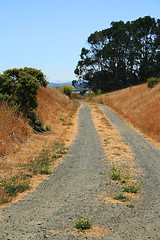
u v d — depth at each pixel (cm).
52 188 827
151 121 2089
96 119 2725
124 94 4600
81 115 2978
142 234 488
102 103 4981
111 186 847
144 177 974
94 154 1329
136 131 2106
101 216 583
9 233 475
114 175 948
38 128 1853
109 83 7850
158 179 957
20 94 1845
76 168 1079
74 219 560
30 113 1972
